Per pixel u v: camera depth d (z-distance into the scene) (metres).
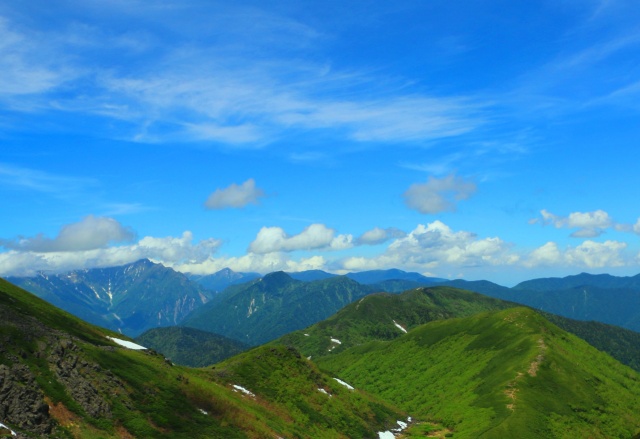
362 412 178.25
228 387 145.12
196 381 125.94
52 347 94.62
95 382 92.81
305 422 144.50
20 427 68.88
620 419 171.25
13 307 116.44
